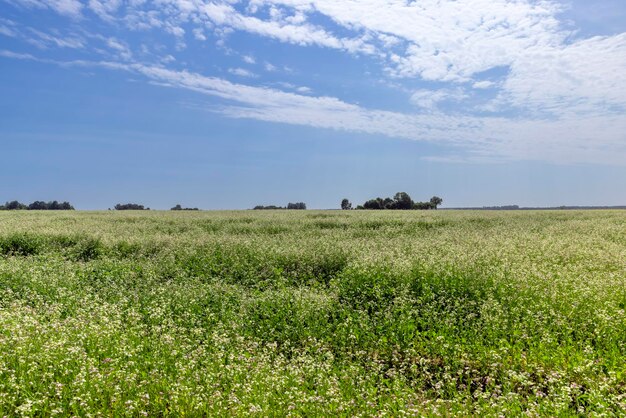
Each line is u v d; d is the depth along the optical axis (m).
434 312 9.74
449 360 7.81
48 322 8.80
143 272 14.22
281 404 5.92
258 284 13.20
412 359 8.07
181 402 5.88
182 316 10.19
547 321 9.38
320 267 14.92
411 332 9.03
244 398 5.94
